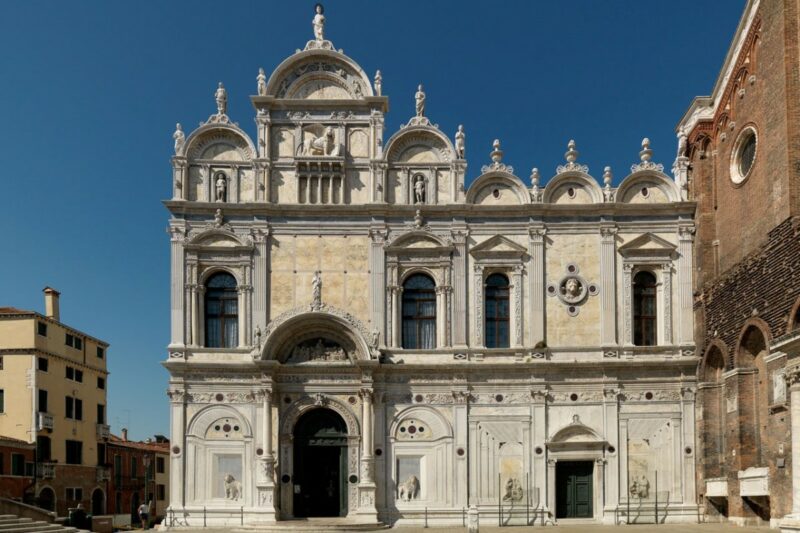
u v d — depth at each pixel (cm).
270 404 4812
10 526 4003
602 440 4847
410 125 5109
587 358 4934
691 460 4853
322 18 5225
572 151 5112
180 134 5075
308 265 5003
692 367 4912
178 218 4988
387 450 4866
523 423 4881
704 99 4994
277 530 4416
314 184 5091
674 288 5009
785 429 3922
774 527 4009
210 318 4991
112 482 8962
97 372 8762
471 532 4150
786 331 3894
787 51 3950
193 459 4822
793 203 3862
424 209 5028
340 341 4953
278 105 5122
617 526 4612
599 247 5028
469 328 4972
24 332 7575
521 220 5053
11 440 7069
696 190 5019
